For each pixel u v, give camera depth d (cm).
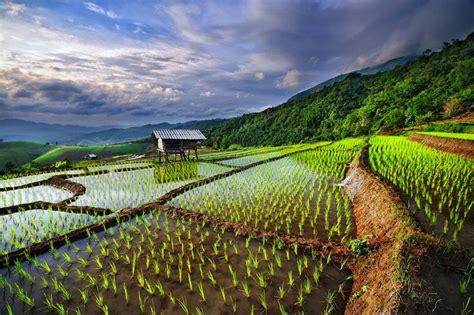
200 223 991
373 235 752
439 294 455
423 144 2442
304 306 546
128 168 2567
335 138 8156
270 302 562
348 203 1157
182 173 2205
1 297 630
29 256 809
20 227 1110
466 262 529
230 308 554
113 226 1012
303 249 755
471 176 1207
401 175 1261
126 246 845
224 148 7631
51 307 582
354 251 692
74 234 931
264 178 1728
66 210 1256
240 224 945
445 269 511
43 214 1248
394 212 757
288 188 1434
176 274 679
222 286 622
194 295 598
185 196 1405
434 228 710
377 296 491
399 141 2889
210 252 780
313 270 659
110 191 1644
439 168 1375
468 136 2169
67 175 2219
